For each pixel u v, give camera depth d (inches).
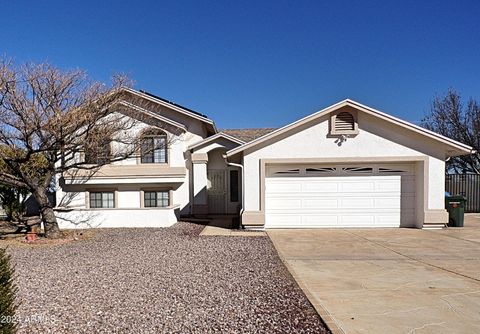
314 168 539.2
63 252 387.5
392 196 538.9
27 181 465.4
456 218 547.5
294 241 439.2
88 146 455.8
